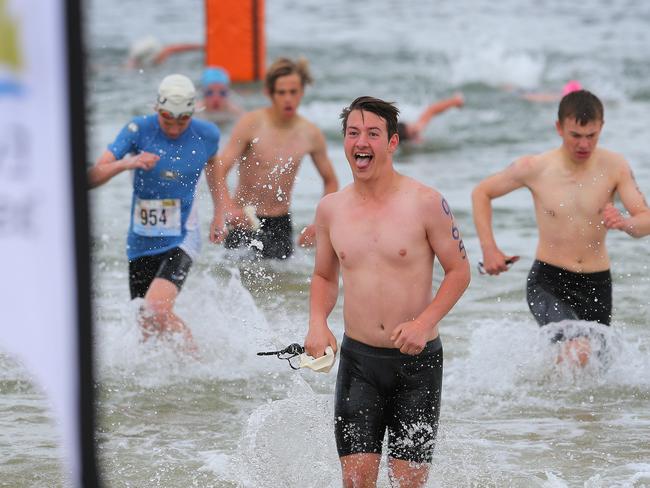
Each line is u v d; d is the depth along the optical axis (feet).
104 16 304.09
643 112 187.21
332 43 265.75
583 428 65.92
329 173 100.22
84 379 15.66
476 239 113.60
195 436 64.23
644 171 138.72
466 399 71.46
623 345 76.59
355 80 219.61
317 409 63.00
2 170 15.16
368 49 256.73
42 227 15.35
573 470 58.44
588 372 74.13
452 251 50.24
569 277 75.66
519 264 105.19
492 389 73.15
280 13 317.83
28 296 15.47
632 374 75.00
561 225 75.15
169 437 63.93
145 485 55.77
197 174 81.05
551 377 74.69
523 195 134.31
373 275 50.29
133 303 79.25
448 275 50.44
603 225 74.90
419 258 50.29
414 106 196.03
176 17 301.84
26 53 14.83
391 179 50.93
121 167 75.82
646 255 106.22
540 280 76.74
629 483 56.03
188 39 266.36
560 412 69.15
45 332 15.53
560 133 74.54
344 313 51.80
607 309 76.48
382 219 50.39
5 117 14.98
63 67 14.89
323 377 76.79
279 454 58.59
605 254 75.92
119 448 61.62
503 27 290.97
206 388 73.26
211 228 86.17
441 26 293.43
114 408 68.69
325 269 52.95
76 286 15.47
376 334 50.34
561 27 290.97
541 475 57.47
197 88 199.41
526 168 75.82
